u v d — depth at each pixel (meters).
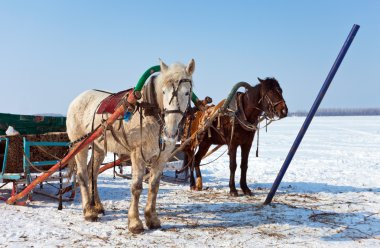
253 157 17.17
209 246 5.07
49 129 9.20
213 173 12.80
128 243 5.20
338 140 26.41
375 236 5.48
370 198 8.11
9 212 6.88
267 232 5.70
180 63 5.23
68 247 5.04
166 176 11.39
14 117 8.66
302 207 7.29
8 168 7.53
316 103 7.14
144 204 7.64
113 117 5.60
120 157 7.69
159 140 5.43
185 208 7.33
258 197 8.39
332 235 5.53
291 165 14.39
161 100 5.41
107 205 7.57
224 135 8.69
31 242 5.23
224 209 7.22
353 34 6.94
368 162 15.24
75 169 7.87
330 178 11.27
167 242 5.24
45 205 7.51
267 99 8.11
